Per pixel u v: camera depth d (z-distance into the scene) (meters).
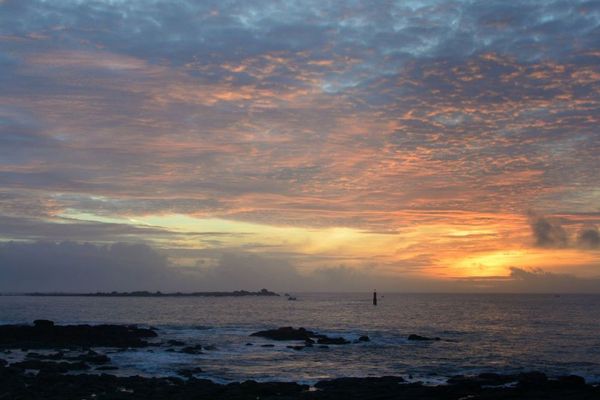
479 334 73.81
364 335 70.38
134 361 46.25
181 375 39.16
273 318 111.50
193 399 29.44
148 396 29.89
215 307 175.00
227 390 31.55
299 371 42.06
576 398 29.53
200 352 52.88
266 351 54.38
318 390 32.53
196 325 88.81
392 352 54.09
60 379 34.78
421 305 189.75
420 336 66.25
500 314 127.44
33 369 40.28
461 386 32.41
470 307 172.00
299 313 133.00
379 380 35.56
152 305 195.00
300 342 62.56
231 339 65.62
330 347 57.91
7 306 175.25
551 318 111.06
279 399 29.56
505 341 64.69
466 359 49.19
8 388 31.78
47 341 57.94
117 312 135.38
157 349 54.62
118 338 60.25
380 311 143.38
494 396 30.23
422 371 42.25
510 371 42.28
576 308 164.00
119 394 30.08
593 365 45.75
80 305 190.62
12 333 59.91
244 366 44.47
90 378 35.06
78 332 61.44
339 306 181.88
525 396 30.33
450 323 95.88
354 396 30.17
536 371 40.16
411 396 30.28
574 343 62.53
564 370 43.16
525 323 95.75
